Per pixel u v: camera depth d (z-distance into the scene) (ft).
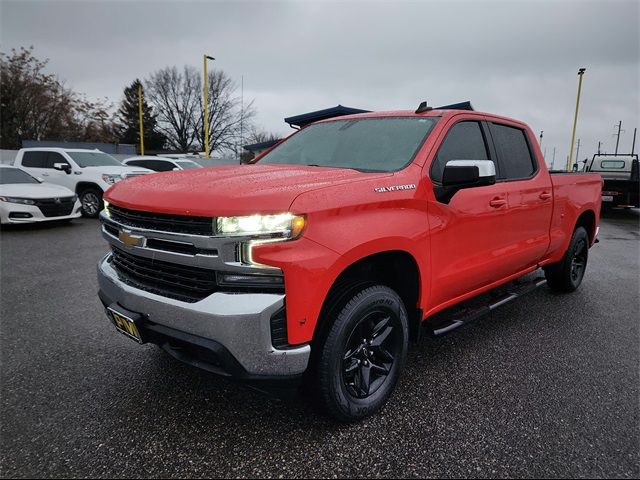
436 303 10.16
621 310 15.23
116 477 6.93
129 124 205.87
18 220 30.78
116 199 8.57
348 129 11.52
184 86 193.16
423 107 11.14
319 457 7.45
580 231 16.49
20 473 6.97
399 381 10.06
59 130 124.88
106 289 8.84
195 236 7.07
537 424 8.40
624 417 8.67
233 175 8.49
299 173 8.62
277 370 7.11
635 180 44.83
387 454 7.52
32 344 11.91
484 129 11.77
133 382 9.89
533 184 13.05
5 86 115.03
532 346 12.09
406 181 8.94
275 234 6.89
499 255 11.68
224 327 6.82
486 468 7.19
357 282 8.30
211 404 9.02
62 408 8.82
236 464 7.26
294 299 7.02
